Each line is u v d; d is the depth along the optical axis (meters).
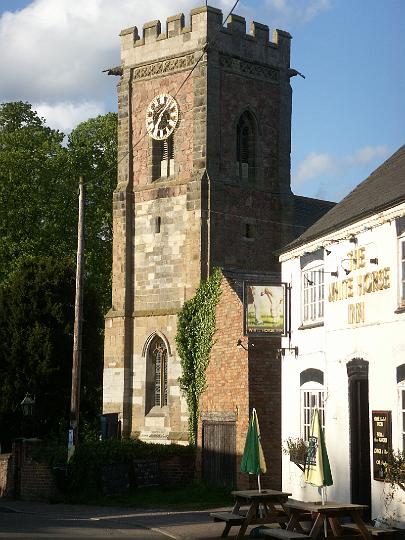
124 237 49.31
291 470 30.03
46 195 64.12
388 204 24.09
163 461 38.78
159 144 49.31
